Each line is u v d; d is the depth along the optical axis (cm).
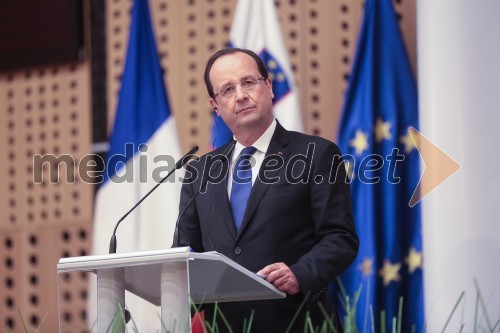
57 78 1598
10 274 1595
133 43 1459
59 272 631
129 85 1444
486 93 1130
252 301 745
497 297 1099
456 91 1139
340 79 1444
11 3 1628
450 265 1124
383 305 1322
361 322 1279
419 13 1212
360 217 1334
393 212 1335
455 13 1151
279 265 693
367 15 1385
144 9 1484
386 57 1370
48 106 1602
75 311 1523
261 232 748
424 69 1180
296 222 752
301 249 751
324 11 1458
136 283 660
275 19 1391
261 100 782
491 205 1116
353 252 737
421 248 1331
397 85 1364
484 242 1115
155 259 598
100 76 1552
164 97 1448
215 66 798
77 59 1564
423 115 1181
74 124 1577
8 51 1617
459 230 1123
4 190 1617
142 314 1307
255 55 809
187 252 588
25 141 1612
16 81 1628
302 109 1439
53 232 1571
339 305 1279
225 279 641
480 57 1139
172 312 597
